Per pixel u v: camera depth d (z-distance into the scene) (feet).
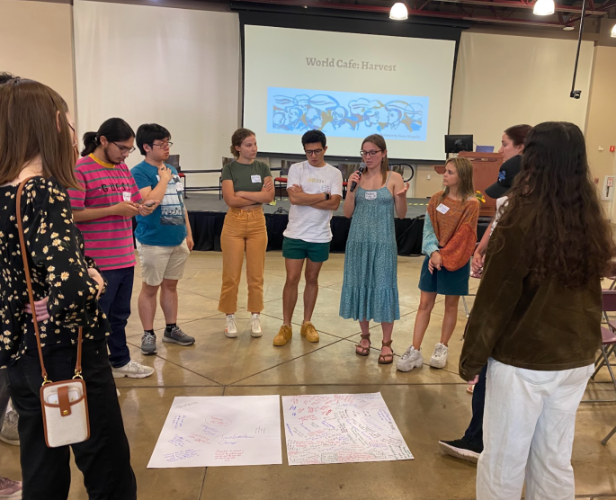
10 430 6.33
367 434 6.75
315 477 5.80
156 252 9.09
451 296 8.89
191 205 23.44
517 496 4.15
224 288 10.38
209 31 29.37
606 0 28.63
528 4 27.76
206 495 5.43
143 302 9.36
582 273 3.71
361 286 9.12
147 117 29.68
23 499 3.81
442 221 8.55
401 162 31.19
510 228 3.82
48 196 3.30
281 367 9.04
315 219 9.77
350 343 10.46
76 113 29.12
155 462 5.97
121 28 28.68
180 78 29.58
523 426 3.97
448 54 30.27
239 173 9.99
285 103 29.84
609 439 6.85
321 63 29.68
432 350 10.17
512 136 8.57
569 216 3.69
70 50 28.43
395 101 30.55
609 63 31.91
